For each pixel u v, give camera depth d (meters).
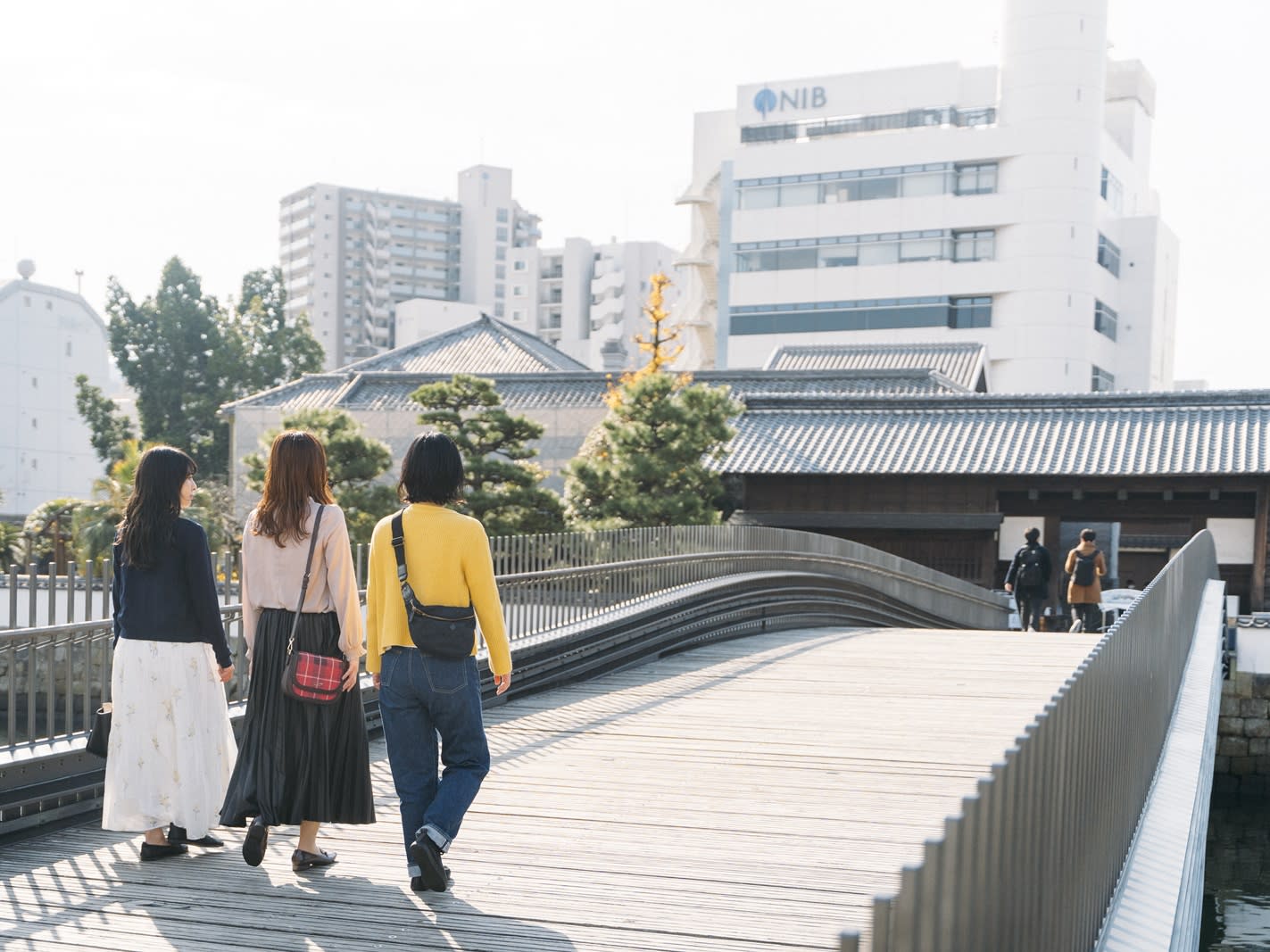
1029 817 3.04
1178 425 28.00
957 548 28.58
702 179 78.62
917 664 12.52
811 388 37.47
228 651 5.01
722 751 7.79
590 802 6.34
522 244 139.38
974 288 65.38
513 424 24.16
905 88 69.12
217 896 4.60
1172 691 9.30
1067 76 64.31
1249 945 13.20
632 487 23.61
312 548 4.67
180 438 62.06
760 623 16.20
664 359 34.75
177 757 4.90
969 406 30.58
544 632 10.69
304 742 4.69
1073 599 18.56
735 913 4.50
